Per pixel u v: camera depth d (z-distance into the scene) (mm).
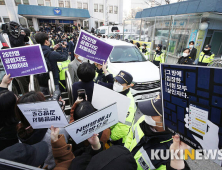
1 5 20766
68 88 2240
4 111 1117
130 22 11398
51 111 952
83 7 25812
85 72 1761
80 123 881
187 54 5117
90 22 26969
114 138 1426
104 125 1013
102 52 2045
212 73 585
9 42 3236
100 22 28031
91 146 1025
